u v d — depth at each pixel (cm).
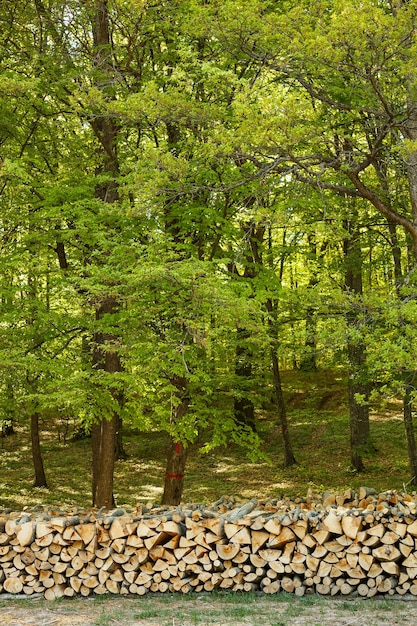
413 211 963
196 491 1828
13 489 1897
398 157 1052
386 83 845
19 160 1162
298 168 923
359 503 830
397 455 1931
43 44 1326
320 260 1595
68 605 711
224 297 926
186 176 1038
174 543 750
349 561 720
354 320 910
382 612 654
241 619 631
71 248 1443
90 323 1166
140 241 1165
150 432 2536
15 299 1176
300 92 923
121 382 1060
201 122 937
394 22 724
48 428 2683
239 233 1203
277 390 2031
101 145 1366
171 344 1003
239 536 741
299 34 798
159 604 700
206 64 916
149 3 1100
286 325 1522
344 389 2572
